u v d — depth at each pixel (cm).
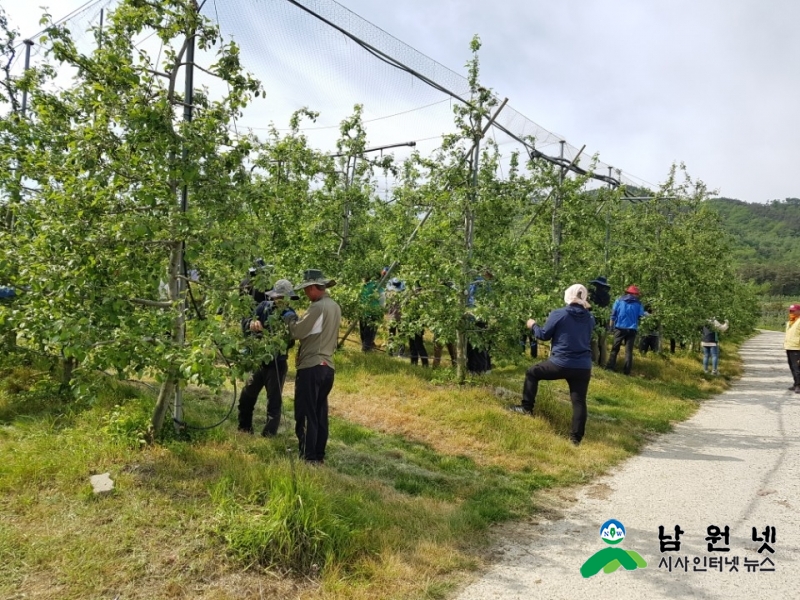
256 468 452
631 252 1454
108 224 464
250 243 484
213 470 463
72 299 446
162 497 411
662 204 1611
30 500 393
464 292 869
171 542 365
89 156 463
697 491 562
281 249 1002
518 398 842
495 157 977
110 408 572
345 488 482
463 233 917
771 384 1324
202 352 419
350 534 393
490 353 895
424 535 432
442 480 562
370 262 1138
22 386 643
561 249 1175
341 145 1172
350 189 1141
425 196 912
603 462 650
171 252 506
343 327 1355
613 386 1075
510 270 888
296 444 593
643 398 1017
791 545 441
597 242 1393
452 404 776
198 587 333
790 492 559
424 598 354
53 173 493
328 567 366
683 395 1113
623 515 501
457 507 493
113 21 479
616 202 1327
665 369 1352
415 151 941
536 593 367
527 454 653
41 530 364
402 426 707
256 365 488
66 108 581
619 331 1263
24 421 539
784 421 895
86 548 349
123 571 335
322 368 545
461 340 889
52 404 591
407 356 1145
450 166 889
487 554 422
